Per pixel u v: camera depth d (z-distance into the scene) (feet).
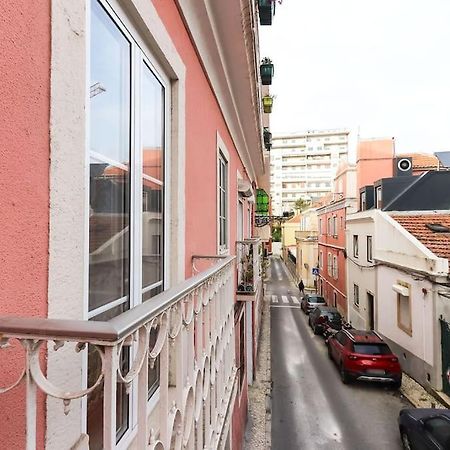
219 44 13.93
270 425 28.99
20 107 3.54
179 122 9.23
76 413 4.34
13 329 2.83
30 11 3.68
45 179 3.89
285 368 42.45
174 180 9.07
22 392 3.51
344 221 68.64
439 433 21.11
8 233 3.39
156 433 4.78
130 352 6.08
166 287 8.63
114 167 6.01
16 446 3.41
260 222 68.85
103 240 5.59
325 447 25.85
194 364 6.63
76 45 4.47
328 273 84.53
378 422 29.48
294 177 307.99
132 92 6.61
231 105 19.76
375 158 65.82
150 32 7.01
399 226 41.81
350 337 39.37
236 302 25.00
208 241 13.85
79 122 4.52
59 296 4.07
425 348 34.65
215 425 8.52
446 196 48.88
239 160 29.17
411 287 37.70
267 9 20.52
